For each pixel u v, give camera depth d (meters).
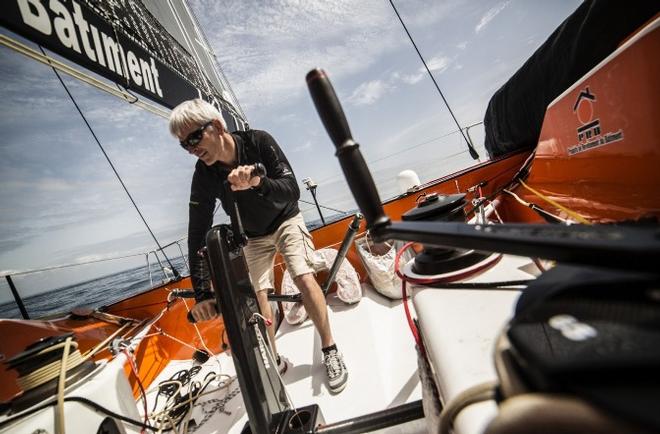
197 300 1.53
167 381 1.82
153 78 2.11
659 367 0.16
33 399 0.88
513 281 0.60
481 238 0.32
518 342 0.25
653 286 0.23
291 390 1.63
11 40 1.11
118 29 1.79
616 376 0.18
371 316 2.06
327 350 1.59
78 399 0.89
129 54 1.86
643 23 1.28
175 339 2.13
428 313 0.62
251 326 1.07
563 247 0.25
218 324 2.47
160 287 2.48
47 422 0.82
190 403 1.48
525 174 1.73
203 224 1.84
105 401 0.96
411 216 0.71
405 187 2.83
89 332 1.86
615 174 0.95
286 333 2.23
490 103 3.02
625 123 0.92
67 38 1.37
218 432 1.47
